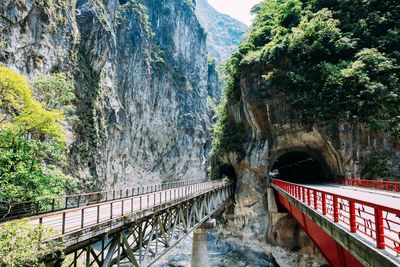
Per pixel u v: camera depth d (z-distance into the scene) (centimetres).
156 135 7400
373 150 2602
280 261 3105
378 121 2536
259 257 3388
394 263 584
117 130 5316
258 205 3612
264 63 3516
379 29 2984
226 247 3919
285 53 3384
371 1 3114
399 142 2498
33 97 2395
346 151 2750
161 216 1745
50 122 1709
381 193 1769
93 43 4503
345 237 904
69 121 3316
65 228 1080
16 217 1390
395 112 2550
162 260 3669
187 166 8656
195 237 2738
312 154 3322
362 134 2662
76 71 4059
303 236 3061
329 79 2891
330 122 2872
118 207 1752
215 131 5244
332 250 1200
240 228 3800
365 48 2870
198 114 9475
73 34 4041
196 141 9050
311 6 3753
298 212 1934
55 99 2550
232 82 4362
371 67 2698
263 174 3619
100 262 1187
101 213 1509
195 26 10400
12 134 1556
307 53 3197
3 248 752
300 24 3381
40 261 907
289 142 3359
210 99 11538
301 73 3241
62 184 1816
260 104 3525
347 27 3198
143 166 6800
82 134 4025
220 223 4138
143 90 6694
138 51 6606
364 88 2658
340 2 3416
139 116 6588
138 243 1555
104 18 4950
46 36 3422
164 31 8712
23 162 1588
